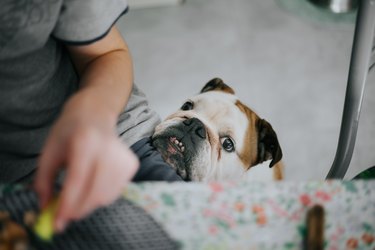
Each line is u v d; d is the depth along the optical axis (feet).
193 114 4.56
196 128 4.24
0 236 1.37
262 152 4.46
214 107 4.81
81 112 1.50
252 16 5.98
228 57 5.55
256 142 4.49
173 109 4.99
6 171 2.53
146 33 5.81
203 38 5.75
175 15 5.98
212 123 4.50
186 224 1.56
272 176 4.36
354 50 2.35
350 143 2.56
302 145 4.74
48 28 2.17
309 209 1.57
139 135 3.02
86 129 1.37
